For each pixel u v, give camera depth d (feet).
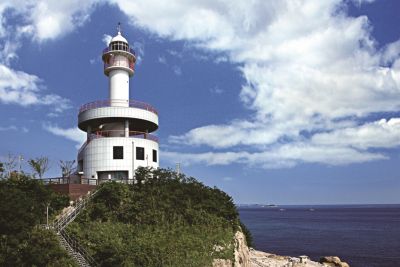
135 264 102.99
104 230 117.50
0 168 136.36
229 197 167.53
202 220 138.00
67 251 99.91
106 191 131.75
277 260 235.81
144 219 125.90
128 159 167.84
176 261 109.91
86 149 172.65
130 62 192.65
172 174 156.15
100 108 173.27
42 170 167.73
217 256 124.77
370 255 297.33
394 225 588.91
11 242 92.58
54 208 128.26
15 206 100.27
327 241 388.98
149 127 195.42
